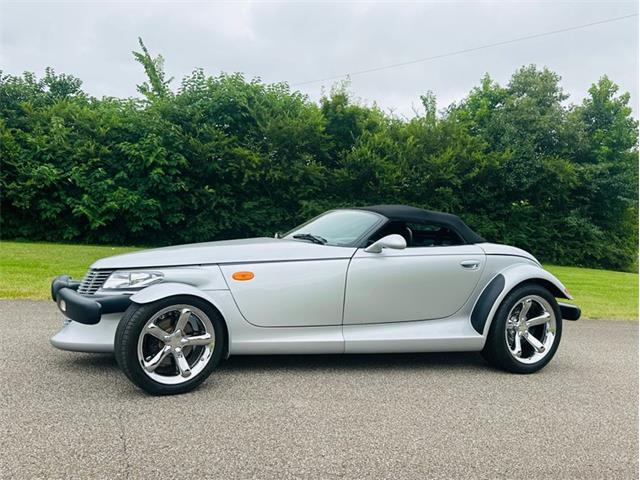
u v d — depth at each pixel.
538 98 28.27
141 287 4.31
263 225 21.28
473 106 29.95
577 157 27.62
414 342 4.95
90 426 3.47
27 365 4.68
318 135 21.59
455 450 3.38
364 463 3.14
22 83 23.27
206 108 21.47
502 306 5.15
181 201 20.55
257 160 20.55
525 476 3.09
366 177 21.97
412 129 23.47
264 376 4.70
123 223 20.64
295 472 3.00
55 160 20.31
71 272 10.43
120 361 3.97
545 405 4.31
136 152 19.70
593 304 10.68
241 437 3.42
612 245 26.69
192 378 4.20
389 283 4.91
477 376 5.04
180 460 3.07
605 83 29.38
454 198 22.52
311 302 4.67
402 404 4.17
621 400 4.52
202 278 4.42
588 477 3.12
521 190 24.09
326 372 4.90
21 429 3.38
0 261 11.45
